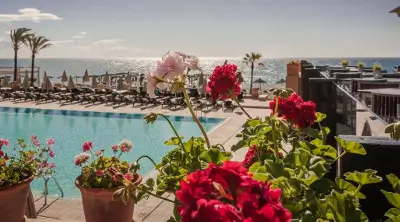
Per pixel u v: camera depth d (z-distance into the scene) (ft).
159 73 5.16
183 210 2.48
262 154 5.21
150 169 33.35
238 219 2.28
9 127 52.01
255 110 56.18
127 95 67.87
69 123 54.24
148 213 16.94
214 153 5.01
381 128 16.51
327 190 4.40
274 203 2.58
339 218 3.80
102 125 53.11
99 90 69.51
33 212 15.43
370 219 5.75
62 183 29.30
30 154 13.30
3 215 11.69
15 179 11.94
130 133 48.78
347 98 13.15
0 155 12.87
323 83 12.25
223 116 51.80
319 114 5.75
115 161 13.43
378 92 26.50
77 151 40.98
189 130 48.75
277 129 5.16
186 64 5.22
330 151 5.11
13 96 71.05
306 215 3.63
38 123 54.29
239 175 2.74
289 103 5.04
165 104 62.08
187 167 5.36
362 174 4.14
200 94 63.67
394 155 5.61
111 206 12.35
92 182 12.42
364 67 49.70
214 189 2.68
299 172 4.17
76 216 17.34
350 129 13.24
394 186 4.26
